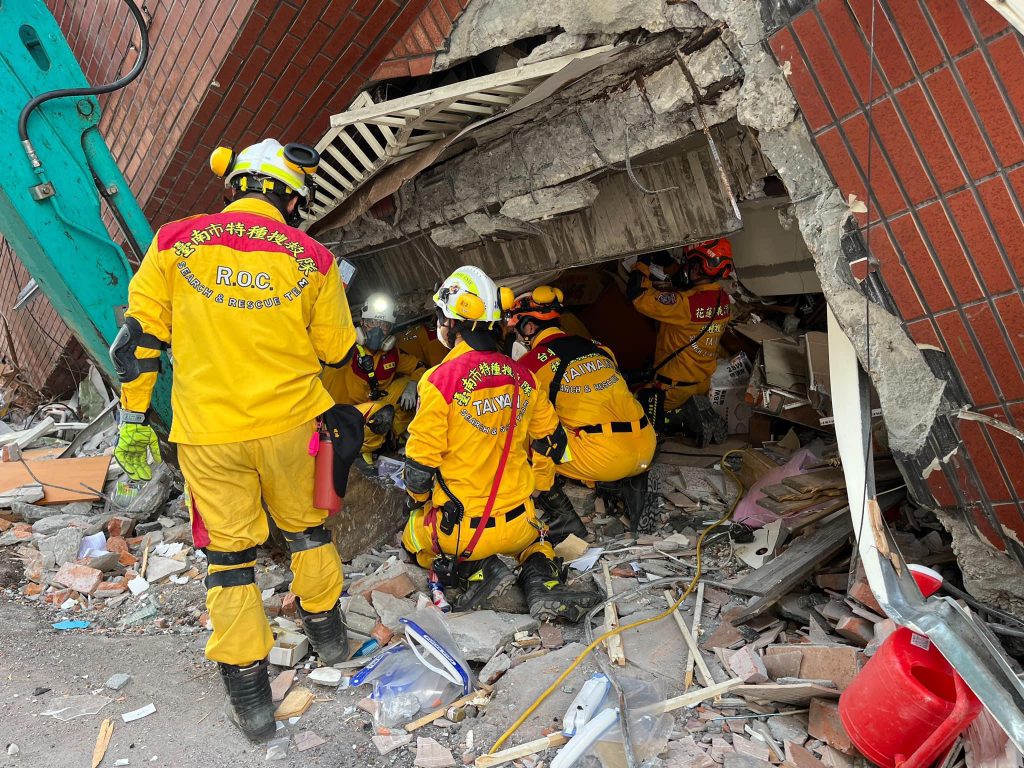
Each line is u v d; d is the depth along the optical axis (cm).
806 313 595
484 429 346
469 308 345
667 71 307
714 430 560
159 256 266
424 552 387
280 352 278
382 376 563
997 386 255
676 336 560
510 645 325
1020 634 274
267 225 279
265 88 430
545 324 469
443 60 385
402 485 463
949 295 254
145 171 504
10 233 400
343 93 433
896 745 230
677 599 349
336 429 303
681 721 271
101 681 312
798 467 418
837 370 294
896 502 370
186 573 415
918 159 243
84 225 406
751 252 575
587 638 323
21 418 821
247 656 272
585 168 365
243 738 278
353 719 288
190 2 420
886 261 263
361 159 401
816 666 279
